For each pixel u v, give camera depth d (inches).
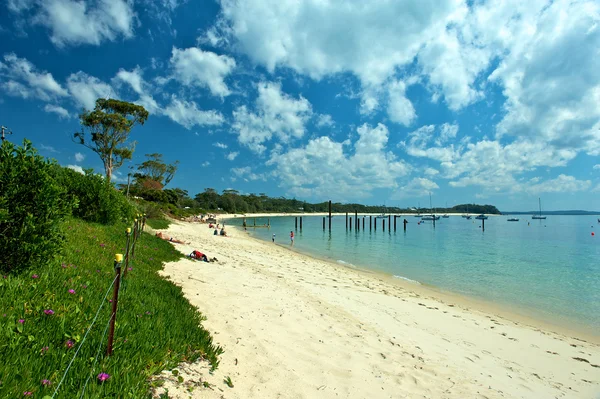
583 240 1707.7
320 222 3937.0
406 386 190.5
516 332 371.6
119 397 102.3
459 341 313.1
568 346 340.2
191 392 125.4
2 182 161.3
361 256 1048.8
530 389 225.5
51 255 176.6
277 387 156.3
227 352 181.3
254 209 5502.0
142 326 160.6
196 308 239.6
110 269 251.1
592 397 227.6
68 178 453.7
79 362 113.1
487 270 815.7
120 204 586.6
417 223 4023.1
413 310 410.9
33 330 119.9
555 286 648.4
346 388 172.4
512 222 4616.1
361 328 290.0
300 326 261.3
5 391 85.0
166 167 2518.5
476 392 199.9
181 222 2036.2
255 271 503.2
